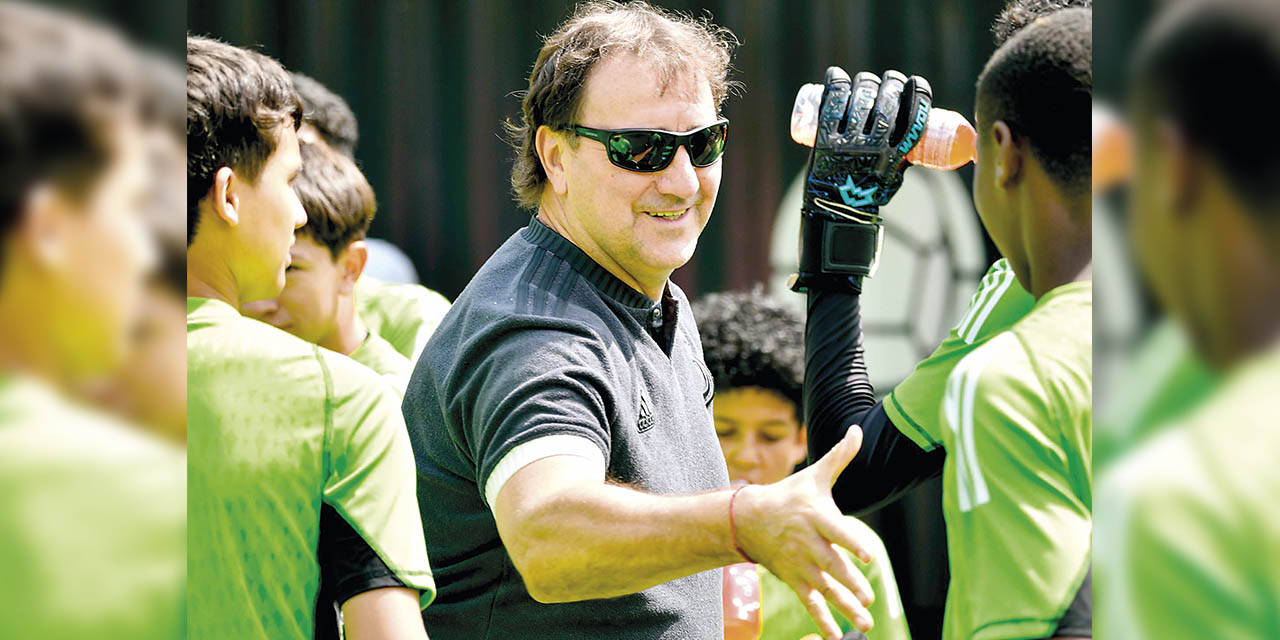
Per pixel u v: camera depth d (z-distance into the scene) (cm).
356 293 518
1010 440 347
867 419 405
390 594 315
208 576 309
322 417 319
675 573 265
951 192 743
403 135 715
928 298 743
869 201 414
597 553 265
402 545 319
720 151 346
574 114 339
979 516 351
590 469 280
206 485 310
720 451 369
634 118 332
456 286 720
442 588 347
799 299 746
